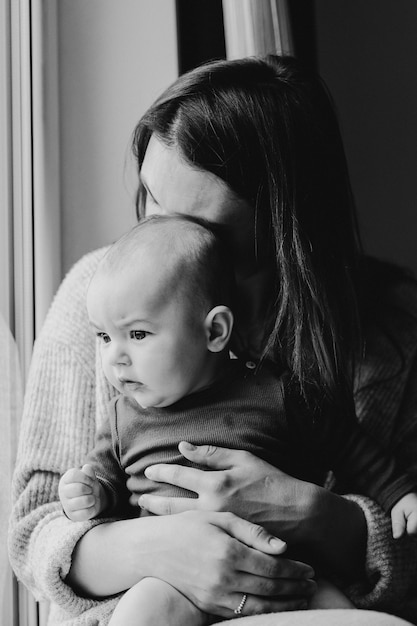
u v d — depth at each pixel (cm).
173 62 203
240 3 200
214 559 120
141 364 129
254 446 131
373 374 162
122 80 199
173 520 125
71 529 131
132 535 126
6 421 163
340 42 302
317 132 151
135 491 134
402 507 138
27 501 142
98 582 129
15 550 138
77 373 152
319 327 143
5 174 175
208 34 212
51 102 188
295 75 154
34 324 180
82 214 194
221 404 133
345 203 158
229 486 128
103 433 138
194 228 136
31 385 154
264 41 203
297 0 277
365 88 301
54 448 147
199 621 121
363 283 167
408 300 173
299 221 146
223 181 140
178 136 139
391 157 299
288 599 124
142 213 158
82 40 198
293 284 144
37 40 185
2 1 176
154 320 128
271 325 147
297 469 138
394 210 298
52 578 129
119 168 197
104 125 197
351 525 135
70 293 161
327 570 136
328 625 112
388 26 300
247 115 144
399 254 297
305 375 139
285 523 129
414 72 298
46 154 185
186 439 131
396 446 161
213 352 134
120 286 128
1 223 174
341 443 142
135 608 119
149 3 203
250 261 147
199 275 132
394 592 138
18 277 176
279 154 145
